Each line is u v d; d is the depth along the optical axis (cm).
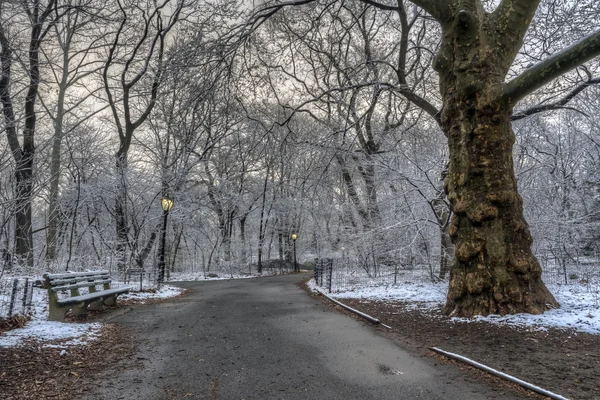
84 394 381
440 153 1344
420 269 1550
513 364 465
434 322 724
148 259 2469
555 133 1505
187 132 2108
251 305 1028
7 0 1293
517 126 1359
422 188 1282
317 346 569
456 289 769
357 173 1997
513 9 779
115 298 984
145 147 2450
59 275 762
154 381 420
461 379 421
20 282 915
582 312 691
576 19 1154
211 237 3347
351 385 406
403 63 1220
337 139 1577
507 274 725
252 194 3256
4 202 942
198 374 443
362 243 1642
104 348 558
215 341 605
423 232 1370
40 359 483
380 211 1691
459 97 793
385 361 490
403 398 370
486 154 759
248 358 508
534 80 712
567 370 439
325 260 1667
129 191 2045
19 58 1369
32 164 1388
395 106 1717
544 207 1346
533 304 707
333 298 1139
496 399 364
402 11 1188
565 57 675
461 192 779
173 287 1584
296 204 3050
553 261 1329
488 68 768
